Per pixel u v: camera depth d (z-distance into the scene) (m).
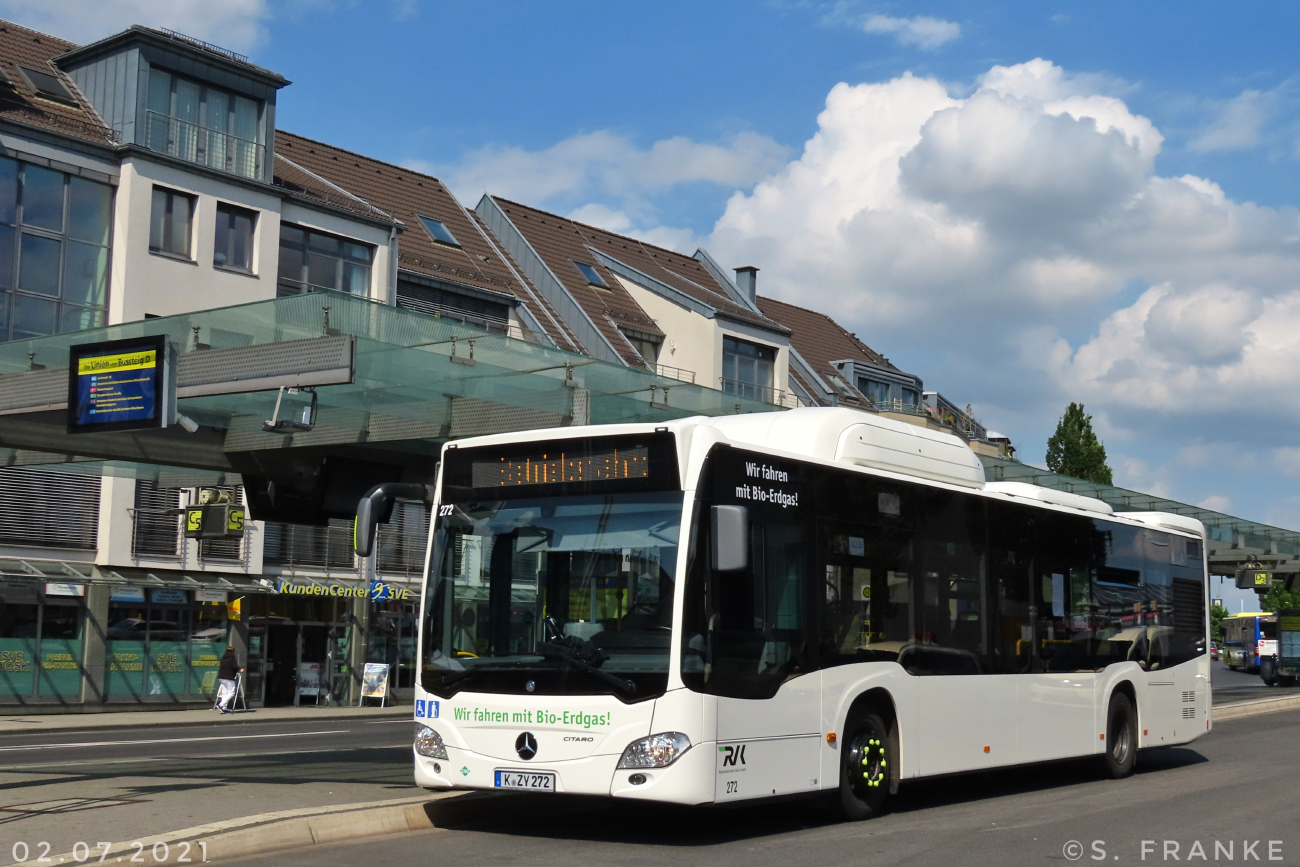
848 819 11.46
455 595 10.63
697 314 49.50
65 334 17.28
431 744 10.41
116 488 31.94
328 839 9.82
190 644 33.81
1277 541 38.81
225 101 34.72
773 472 10.87
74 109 32.75
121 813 10.38
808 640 10.96
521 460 10.67
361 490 18.42
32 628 30.44
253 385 15.52
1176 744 17.30
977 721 13.07
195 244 33.28
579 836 10.47
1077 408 72.12
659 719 9.65
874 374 60.44
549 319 44.81
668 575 9.91
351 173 44.16
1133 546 16.75
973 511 13.49
